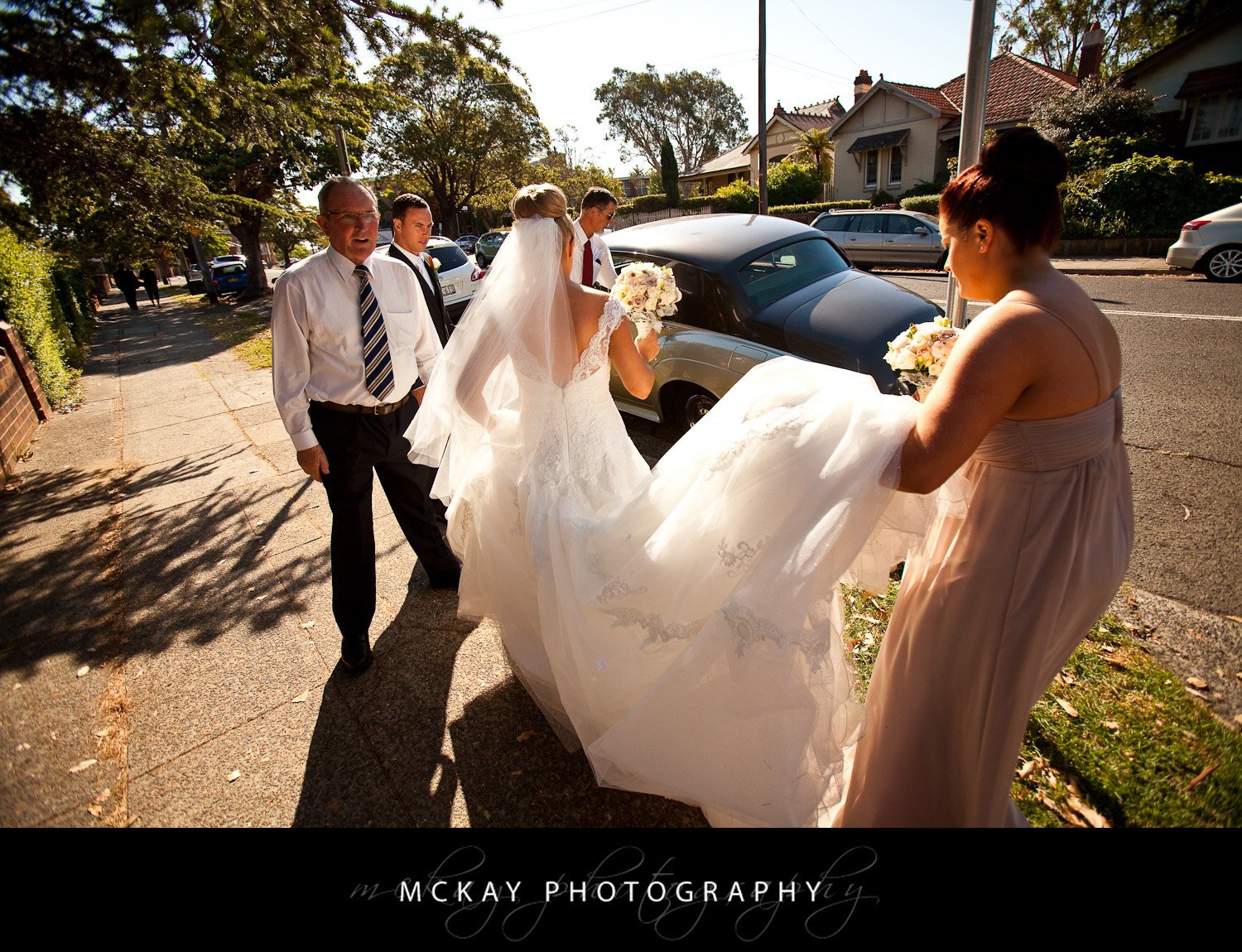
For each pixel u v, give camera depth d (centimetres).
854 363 370
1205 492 353
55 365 803
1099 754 201
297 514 413
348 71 547
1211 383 507
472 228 3941
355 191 225
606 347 185
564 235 184
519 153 3148
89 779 220
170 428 643
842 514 135
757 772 150
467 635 281
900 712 151
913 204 1716
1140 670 232
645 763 157
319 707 246
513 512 203
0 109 366
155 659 280
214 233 541
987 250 132
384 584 323
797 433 153
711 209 2694
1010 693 133
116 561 370
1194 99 1549
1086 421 124
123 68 371
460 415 208
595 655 173
